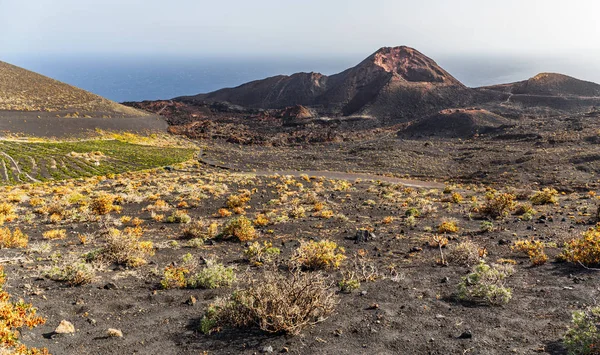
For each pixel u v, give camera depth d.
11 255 11.51
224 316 6.78
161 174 51.44
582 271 9.09
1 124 95.38
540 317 6.57
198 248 13.30
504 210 19.66
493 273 8.38
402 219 19.08
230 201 24.00
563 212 20.39
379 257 11.77
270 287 6.68
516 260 10.77
